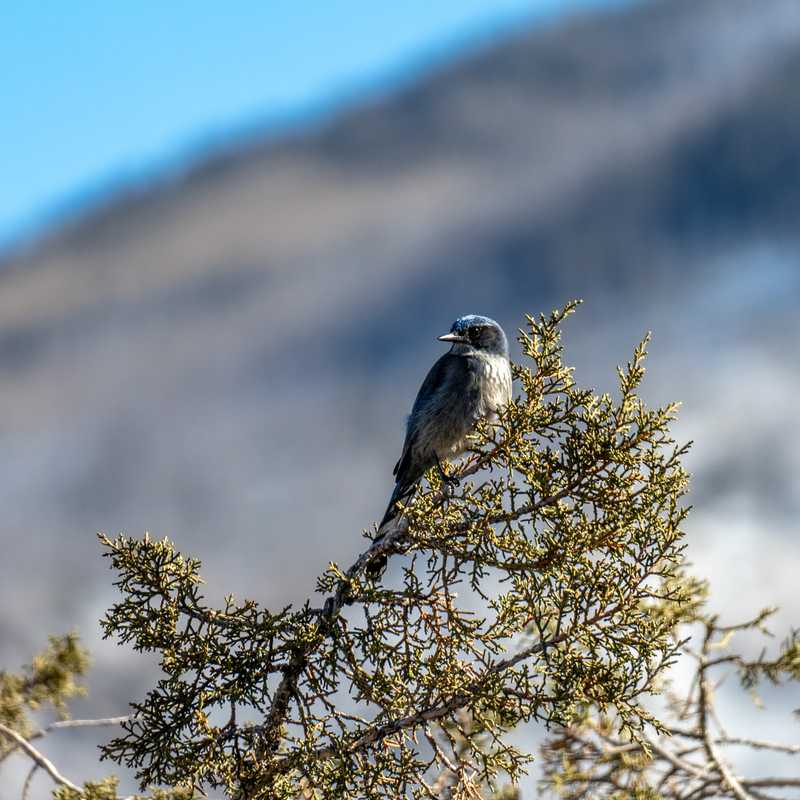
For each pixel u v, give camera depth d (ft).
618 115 378.53
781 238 253.03
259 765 22.02
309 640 22.56
